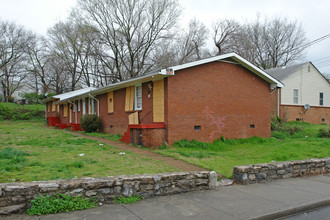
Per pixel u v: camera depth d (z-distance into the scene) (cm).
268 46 4441
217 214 451
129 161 823
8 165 667
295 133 1753
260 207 495
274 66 4459
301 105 2502
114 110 1720
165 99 1194
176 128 1191
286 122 2266
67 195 451
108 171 676
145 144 1133
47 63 4691
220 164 853
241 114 1434
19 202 418
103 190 482
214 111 1324
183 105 1220
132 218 420
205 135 1284
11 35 4094
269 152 1098
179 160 892
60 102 2698
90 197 470
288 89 2441
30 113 3650
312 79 2625
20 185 427
